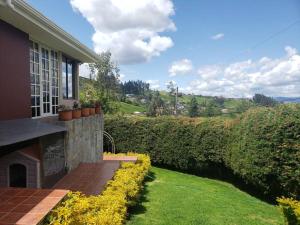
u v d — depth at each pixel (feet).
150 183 50.62
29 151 30.45
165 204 37.35
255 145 41.45
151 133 68.74
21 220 16.38
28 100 34.12
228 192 47.47
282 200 24.62
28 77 34.17
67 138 35.63
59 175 34.42
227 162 52.85
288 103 40.75
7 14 27.07
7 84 29.96
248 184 48.11
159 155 67.15
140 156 59.77
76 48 43.83
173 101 190.49
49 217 17.44
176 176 59.16
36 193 20.79
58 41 38.14
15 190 21.47
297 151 36.47
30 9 27.45
